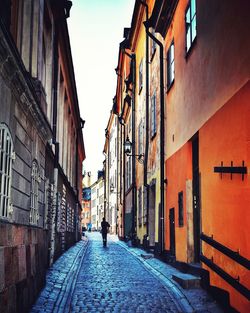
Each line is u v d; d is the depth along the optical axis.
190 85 11.85
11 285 6.21
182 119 12.91
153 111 19.06
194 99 11.32
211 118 9.40
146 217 20.45
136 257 18.75
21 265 7.00
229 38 8.21
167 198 15.30
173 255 14.16
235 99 7.74
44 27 13.41
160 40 17.39
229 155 8.02
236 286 7.26
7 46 5.26
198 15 10.93
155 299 9.27
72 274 13.05
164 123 16.11
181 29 13.27
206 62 10.03
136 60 26.00
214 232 8.89
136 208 25.05
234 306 7.52
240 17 7.56
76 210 32.09
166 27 15.74
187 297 9.14
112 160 46.56
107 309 8.29
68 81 22.03
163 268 13.96
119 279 12.23
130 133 28.47
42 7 10.84
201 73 10.54
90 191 97.38
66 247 22.55
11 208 6.30
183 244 12.44
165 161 15.78
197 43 11.01
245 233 7.04
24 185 7.53
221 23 8.77
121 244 29.12
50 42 13.98
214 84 9.27
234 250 7.57
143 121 22.33
